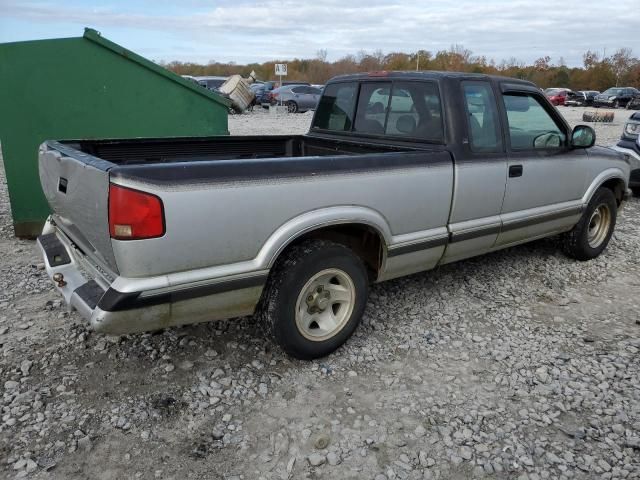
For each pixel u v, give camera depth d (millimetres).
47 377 3365
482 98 4234
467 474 2678
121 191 2633
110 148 4285
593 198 5445
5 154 5758
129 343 3781
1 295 4523
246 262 3080
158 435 2891
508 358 3736
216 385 3324
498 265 5520
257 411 3109
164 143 4570
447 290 4855
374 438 2908
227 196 2904
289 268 3289
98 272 3084
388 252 3736
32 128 5801
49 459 2689
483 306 4551
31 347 3701
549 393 3336
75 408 3080
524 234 4809
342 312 3670
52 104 5828
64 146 3572
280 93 27797
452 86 4020
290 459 2746
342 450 2816
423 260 4035
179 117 6348
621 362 3693
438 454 2805
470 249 4363
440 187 3912
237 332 3969
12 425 2916
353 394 3289
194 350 3719
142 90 6129
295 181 3148
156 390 3270
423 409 3162
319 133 5270
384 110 4531
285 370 3518
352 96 4852
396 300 4617
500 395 3312
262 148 5152
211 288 2971
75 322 4055
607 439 2936
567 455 2812
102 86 5973
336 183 3332
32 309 4270
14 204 5898
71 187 3092
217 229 2904
